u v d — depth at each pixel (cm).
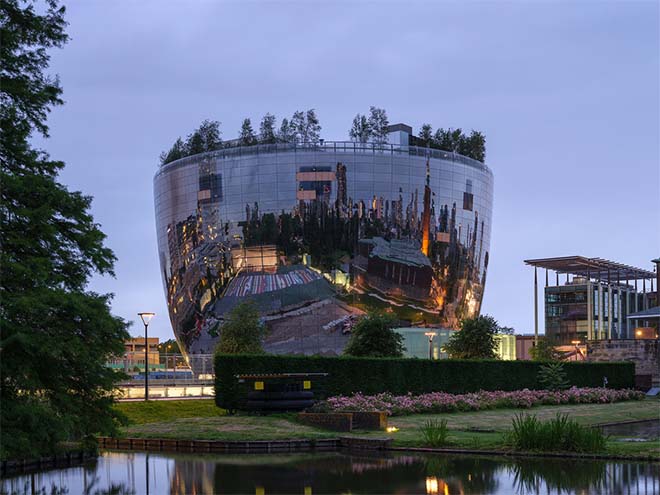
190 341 13600
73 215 2430
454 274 13262
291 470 2070
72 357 2323
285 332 12394
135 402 3888
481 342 7106
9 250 2284
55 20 2481
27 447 2092
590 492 1642
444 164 13050
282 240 12431
